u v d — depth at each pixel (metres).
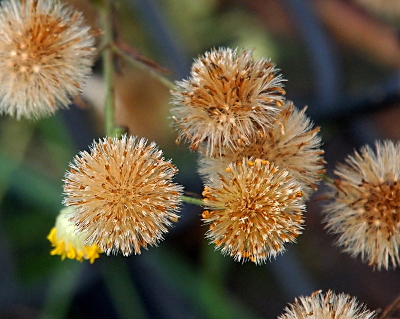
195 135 0.24
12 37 0.25
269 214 0.24
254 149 0.24
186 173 0.30
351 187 0.25
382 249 0.25
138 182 0.24
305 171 0.24
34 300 0.30
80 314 0.30
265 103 0.24
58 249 0.25
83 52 0.25
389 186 0.25
